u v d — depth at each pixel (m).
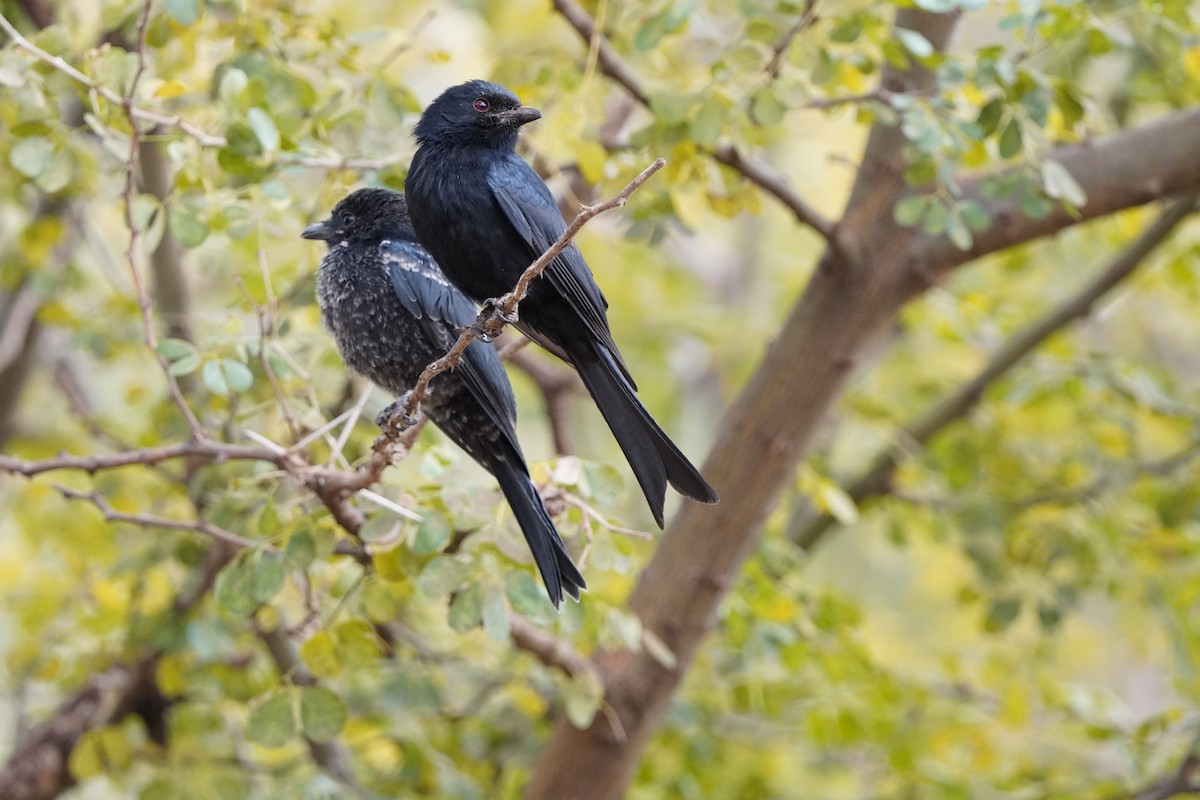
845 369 10.33
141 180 10.77
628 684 10.34
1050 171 8.90
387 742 12.15
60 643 11.23
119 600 11.88
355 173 9.32
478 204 8.12
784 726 12.97
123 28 9.20
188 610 10.56
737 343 17.92
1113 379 12.87
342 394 9.97
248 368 8.59
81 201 12.05
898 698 12.16
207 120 8.98
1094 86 14.76
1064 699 12.09
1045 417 14.23
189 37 9.34
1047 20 9.00
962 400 13.66
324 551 7.72
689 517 10.47
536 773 10.68
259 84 8.22
